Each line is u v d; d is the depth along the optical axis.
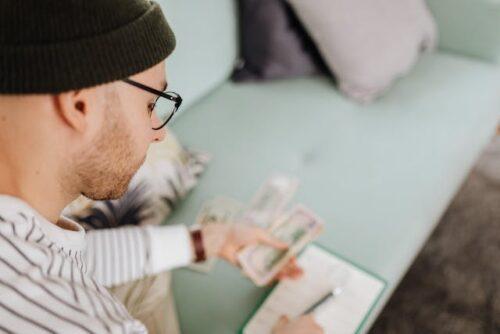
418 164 1.24
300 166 1.26
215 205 1.15
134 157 0.57
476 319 1.32
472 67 1.63
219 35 1.42
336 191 1.18
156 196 1.05
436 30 1.71
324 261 0.98
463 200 1.67
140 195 1.01
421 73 1.62
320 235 1.06
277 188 1.19
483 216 1.61
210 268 1.00
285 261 0.99
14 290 0.43
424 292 1.39
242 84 1.56
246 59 1.55
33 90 0.41
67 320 0.44
